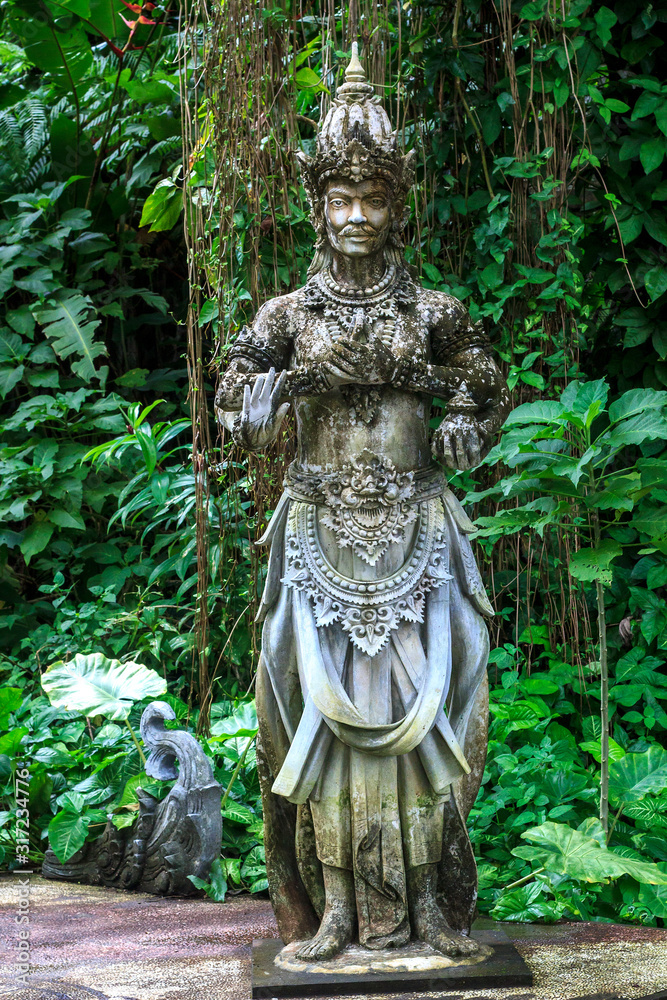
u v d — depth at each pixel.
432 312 2.91
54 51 6.43
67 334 5.91
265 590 2.90
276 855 2.90
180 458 6.34
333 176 2.81
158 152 6.40
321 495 2.83
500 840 3.88
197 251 4.66
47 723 4.70
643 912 3.51
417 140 4.74
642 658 4.53
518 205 4.69
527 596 4.64
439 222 4.81
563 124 4.62
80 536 6.05
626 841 3.81
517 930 3.19
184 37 4.67
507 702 4.37
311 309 2.91
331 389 2.80
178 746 3.83
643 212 4.79
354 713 2.72
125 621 5.23
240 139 4.48
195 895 3.75
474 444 2.81
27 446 5.82
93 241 6.32
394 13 4.63
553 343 4.64
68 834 3.92
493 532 3.98
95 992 2.62
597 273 5.02
